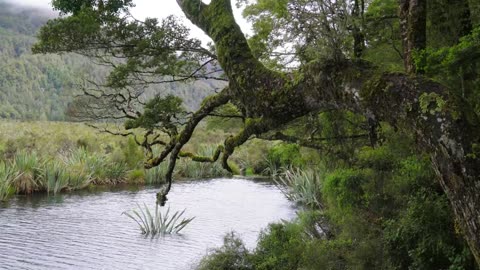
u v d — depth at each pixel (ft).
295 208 65.05
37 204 66.18
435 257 23.62
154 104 23.82
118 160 98.07
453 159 7.65
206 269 35.73
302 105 10.36
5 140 96.07
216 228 52.95
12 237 46.73
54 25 24.77
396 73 8.94
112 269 37.60
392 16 25.08
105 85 28.14
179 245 45.52
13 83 355.77
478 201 7.36
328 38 9.84
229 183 96.37
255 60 11.36
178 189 86.33
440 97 8.09
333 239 35.29
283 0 25.73
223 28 11.81
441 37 18.88
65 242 45.57
